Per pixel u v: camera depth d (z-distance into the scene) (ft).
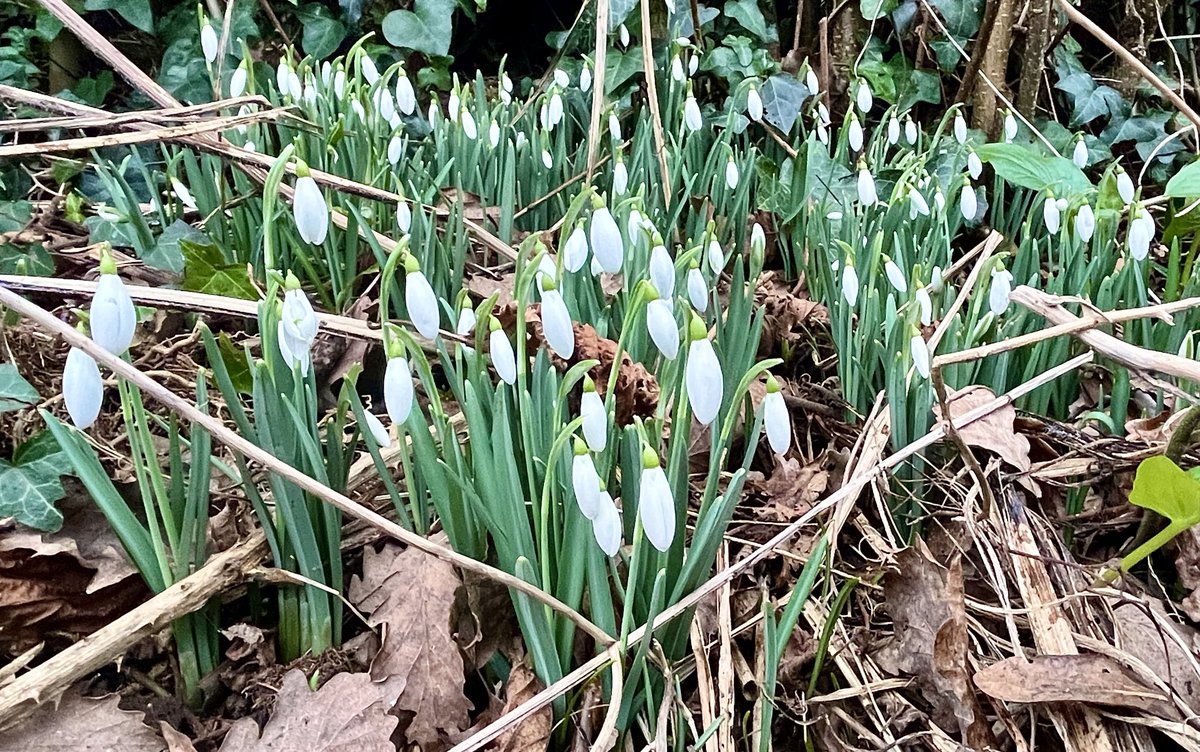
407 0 3.46
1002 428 1.44
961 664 1.11
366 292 1.73
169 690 1.06
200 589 0.99
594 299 1.55
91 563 1.10
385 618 1.10
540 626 0.97
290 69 2.05
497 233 2.13
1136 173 3.35
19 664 0.99
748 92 2.29
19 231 1.97
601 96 2.29
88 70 3.17
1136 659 1.14
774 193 2.39
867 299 1.56
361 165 2.01
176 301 1.20
